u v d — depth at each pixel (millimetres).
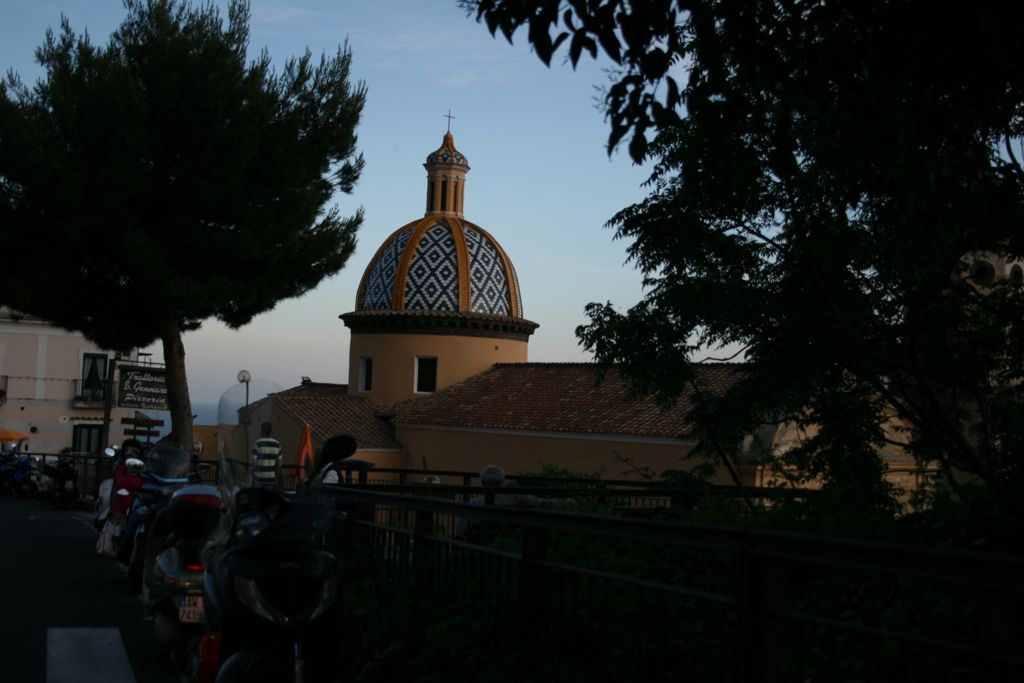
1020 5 6672
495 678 5727
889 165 8031
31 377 48125
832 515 6281
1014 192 8484
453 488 10828
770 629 3924
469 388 37625
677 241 11000
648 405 29438
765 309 10562
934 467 12555
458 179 41812
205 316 22734
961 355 10766
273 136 21719
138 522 10109
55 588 11289
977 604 4371
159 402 27172
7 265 20938
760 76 6984
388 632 6957
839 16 7066
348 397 39906
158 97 20641
